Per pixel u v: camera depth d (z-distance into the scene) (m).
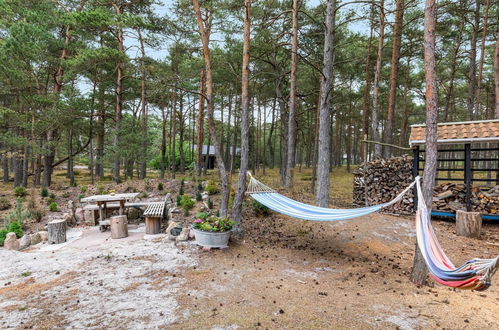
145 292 4.64
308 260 6.39
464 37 18.27
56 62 15.81
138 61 17.70
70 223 9.77
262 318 3.85
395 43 14.11
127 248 6.92
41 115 15.05
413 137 9.96
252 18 15.12
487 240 8.01
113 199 8.77
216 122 27.39
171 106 25.33
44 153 15.16
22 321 3.81
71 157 17.33
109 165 19.08
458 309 4.16
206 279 5.16
